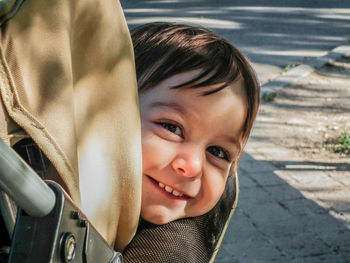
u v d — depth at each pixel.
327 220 3.81
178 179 1.05
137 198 0.89
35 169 0.74
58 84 0.67
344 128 5.50
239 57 1.15
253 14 10.19
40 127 0.63
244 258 3.32
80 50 0.75
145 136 1.05
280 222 3.74
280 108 5.92
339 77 7.09
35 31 0.65
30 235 0.59
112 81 0.80
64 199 0.60
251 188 4.16
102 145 0.81
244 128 1.15
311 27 9.50
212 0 11.34
